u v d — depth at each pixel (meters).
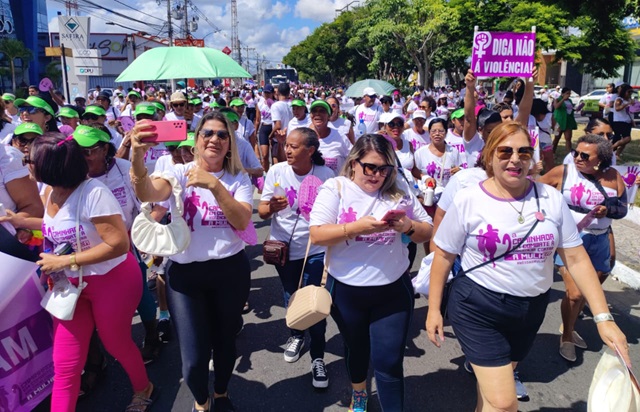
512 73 4.89
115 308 2.92
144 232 2.81
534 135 4.37
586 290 2.44
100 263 2.83
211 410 3.25
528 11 17.08
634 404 2.04
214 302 3.09
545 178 4.04
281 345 4.29
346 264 2.81
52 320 3.08
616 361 2.20
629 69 32.91
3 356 2.79
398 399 2.74
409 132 6.63
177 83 11.78
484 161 2.52
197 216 2.92
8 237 3.05
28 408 2.93
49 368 3.06
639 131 18.50
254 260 6.44
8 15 40.53
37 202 3.43
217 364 3.14
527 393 3.58
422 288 3.15
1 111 4.16
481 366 2.51
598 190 3.73
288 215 3.87
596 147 3.68
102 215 2.73
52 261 2.69
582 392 3.60
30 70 43.69
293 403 3.48
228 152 3.06
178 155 4.62
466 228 2.49
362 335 2.94
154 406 3.43
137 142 2.57
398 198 2.84
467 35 18.91
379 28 30.34
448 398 3.54
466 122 5.02
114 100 18.64
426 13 29.19
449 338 4.44
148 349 4.00
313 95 27.59
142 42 50.28
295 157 3.81
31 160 2.68
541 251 2.41
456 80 39.00
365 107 10.91
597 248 3.95
